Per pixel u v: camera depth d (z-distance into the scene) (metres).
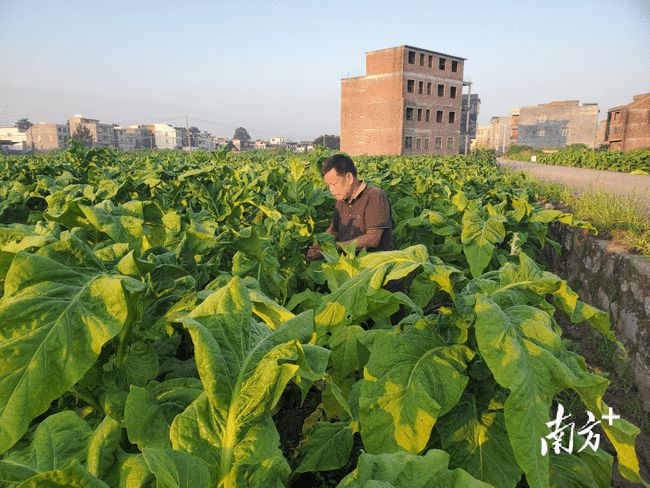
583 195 10.18
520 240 5.52
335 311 2.32
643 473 3.44
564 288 2.03
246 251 3.01
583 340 5.68
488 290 2.14
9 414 1.31
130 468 1.33
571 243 7.21
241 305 1.64
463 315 2.02
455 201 6.42
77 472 1.07
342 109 68.62
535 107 94.31
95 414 1.97
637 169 30.88
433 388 1.89
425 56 64.69
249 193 5.65
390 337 2.08
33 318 1.46
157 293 2.08
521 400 1.58
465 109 106.38
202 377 1.42
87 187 4.14
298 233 4.57
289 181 6.12
